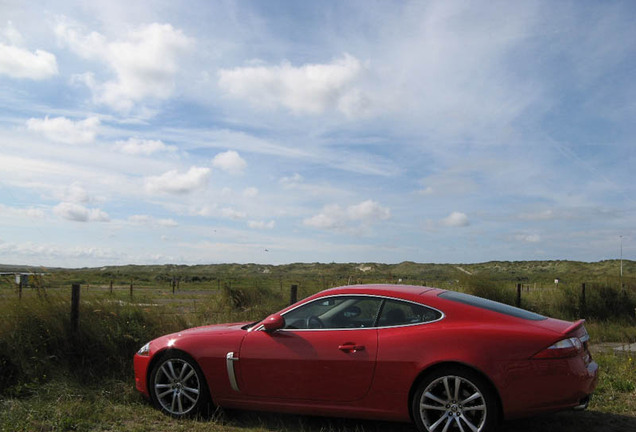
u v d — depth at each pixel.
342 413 4.82
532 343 4.35
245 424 5.20
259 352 5.09
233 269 85.19
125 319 7.62
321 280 15.17
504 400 4.29
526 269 65.81
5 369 6.47
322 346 4.90
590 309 16.30
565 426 5.07
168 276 59.56
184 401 5.44
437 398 4.47
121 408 5.63
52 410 5.46
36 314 6.98
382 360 4.65
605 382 6.64
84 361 6.93
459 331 4.56
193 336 5.50
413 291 5.11
